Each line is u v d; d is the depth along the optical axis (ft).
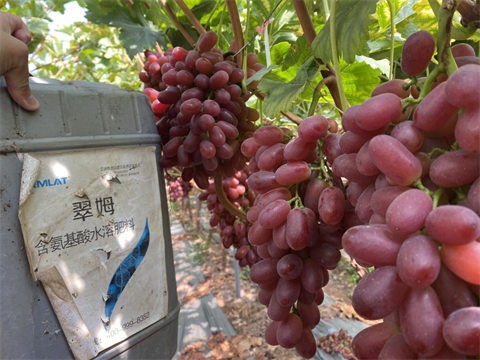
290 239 1.95
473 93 1.19
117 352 2.88
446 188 1.40
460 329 1.05
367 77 3.96
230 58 3.57
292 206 2.28
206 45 3.31
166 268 3.36
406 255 1.20
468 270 1.17
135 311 3.03
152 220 3.16
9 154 2.30
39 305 2.48
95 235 2.73
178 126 3.47
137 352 3.05
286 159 2.30
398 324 1.45
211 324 11.00
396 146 1.41
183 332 10.71
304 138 2.09
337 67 2.53
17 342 2.37
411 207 1.26
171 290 3.43
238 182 4.50
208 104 3.09
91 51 10.80
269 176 2.39
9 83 2.23
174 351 3.47
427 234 1.30
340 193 2.03
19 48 2.10
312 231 2.10
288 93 2.92
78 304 2.65
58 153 2.51
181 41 5.49
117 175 2.87
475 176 1.31
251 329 10.44
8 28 2.45
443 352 1.21
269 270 2.33
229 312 11.59
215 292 13.17
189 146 3.28
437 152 1.52
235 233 4.46
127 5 4.98
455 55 1.92
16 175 2.33
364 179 1.81
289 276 2.10
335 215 1.94
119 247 2.89
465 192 1.39
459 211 1.16
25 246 2.37
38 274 2.43
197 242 19.21
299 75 3.07
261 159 2.45
